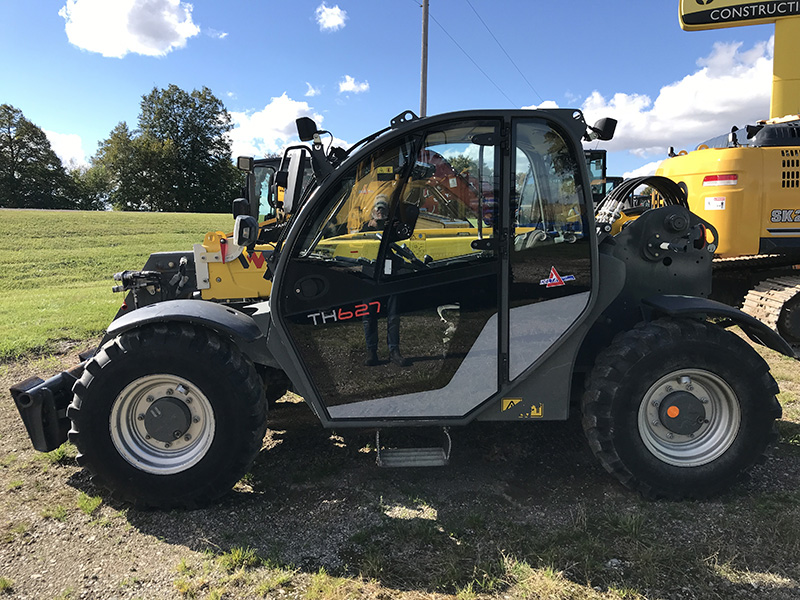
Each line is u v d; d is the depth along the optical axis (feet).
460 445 11.60
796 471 10.27
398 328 9.18
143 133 201.57
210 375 8.96
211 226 92.02
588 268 9.19
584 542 8.17
